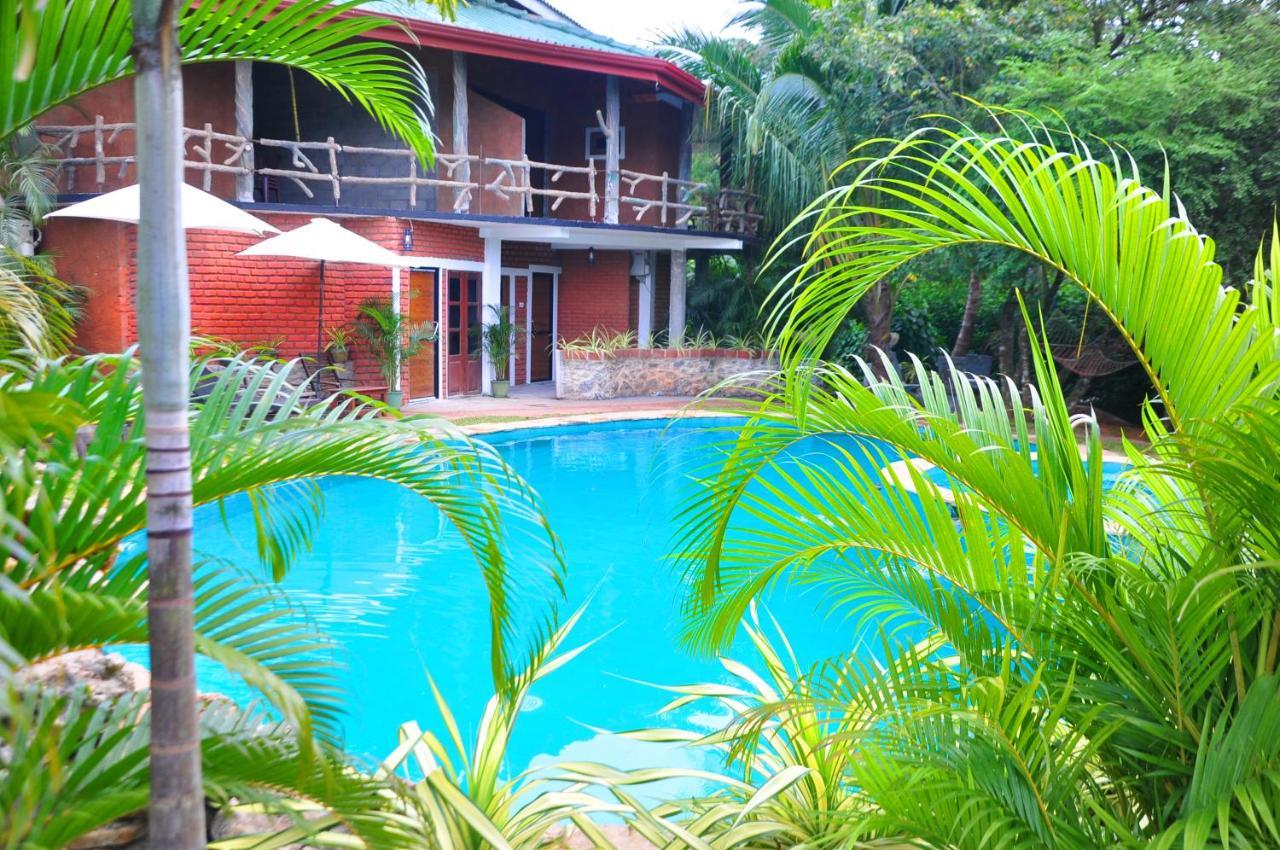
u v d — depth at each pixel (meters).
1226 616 2.17
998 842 2.05
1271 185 12.98
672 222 19.14
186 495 1.30
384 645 5.64
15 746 1.40
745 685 5.23
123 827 2.34
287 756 1.73
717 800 3.02
